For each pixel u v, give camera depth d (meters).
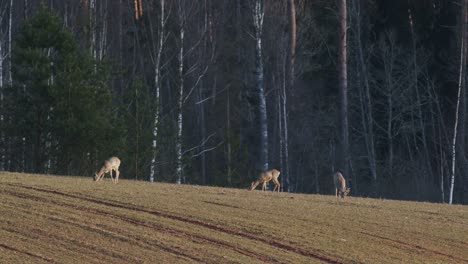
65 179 50.81
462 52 71.44
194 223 39.88
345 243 38.75
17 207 40.06
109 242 35.28
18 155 66.12
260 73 71.69
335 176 51.41
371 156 86.62
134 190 47.16
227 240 37.34
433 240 41.09
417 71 85.38
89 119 63.38
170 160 70.31
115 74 69.62
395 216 45.56
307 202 47.59
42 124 64.88
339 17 72.06
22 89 66.12
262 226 40.19
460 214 48.00
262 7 78.56
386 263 36.22
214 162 83.25
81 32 80.50
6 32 88.88
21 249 33.22
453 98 87.50
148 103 68.56
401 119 87.00
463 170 79.12
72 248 34.03
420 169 85.31
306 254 36.41
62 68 65.81
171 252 34.66
